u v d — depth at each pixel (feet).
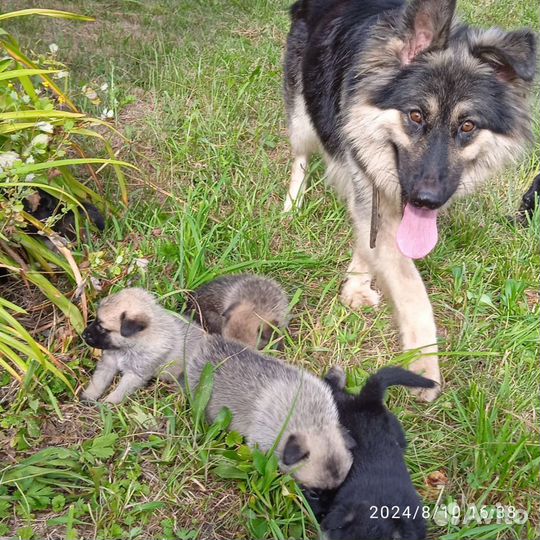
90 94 4.55
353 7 4.82
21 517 3.36
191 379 3.88
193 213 4.86
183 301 4.36
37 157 4.12
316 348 4.17
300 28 5.30
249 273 4.50
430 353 3.98
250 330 4.16
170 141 5.65
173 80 6.43
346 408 3.67
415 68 4.12
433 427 3.88
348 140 4.46
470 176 4.37
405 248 4.21
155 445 3.63
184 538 3.33
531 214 5.32
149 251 4.50
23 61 4.24
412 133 4.15
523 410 3.96
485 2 9.16
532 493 3.60
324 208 5.28
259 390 3.69
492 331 4.45
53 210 4.40
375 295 4.63
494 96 4.15
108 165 5.15
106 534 3.30
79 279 3.95
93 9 7.76
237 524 3.42
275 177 5.49
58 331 4.00
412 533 3.28
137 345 3.83
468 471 3.65
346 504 3.31
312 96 5.01
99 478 3.40
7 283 4.33
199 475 3.55
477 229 5.08
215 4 8.30
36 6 7.51
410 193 4.11
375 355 4.25
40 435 3.61
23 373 3.77
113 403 3.82
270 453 3.45
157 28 7.53
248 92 6.33
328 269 4.78
